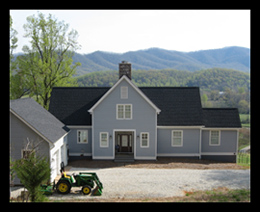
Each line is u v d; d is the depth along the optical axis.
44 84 34.59
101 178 18.86
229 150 26.83
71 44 35.31
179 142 26.08
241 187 16.27
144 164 23.36
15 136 17.59
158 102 27.38
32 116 19.33
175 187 16.56
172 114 26.44
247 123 74.75
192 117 26.20
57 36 34.50
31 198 13.29
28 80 34.50
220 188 16.11
